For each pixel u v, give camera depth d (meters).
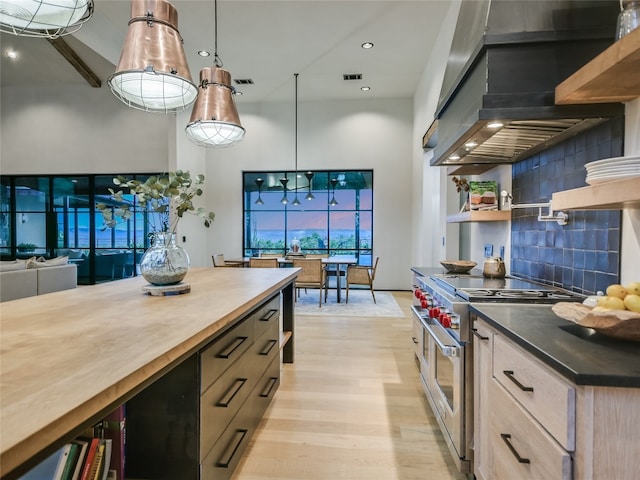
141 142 7.12
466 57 1.98
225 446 1.54
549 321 1.33
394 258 7.33
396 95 7.03
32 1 1.55
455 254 4.46
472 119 1.67
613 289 1.17
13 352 0.96
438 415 2.03
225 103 2.77
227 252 7.59
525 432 1.12
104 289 2.04
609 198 1.17
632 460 0.84
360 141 7.32
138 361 0.89
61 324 1.26
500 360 1.32
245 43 4.99
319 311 5.40
